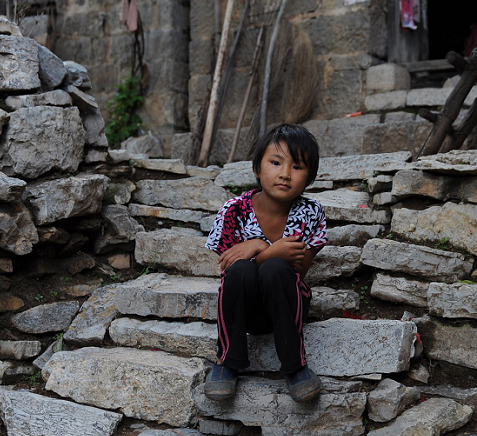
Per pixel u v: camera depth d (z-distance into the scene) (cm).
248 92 523
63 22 645
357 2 501
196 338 248
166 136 588
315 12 520
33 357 272
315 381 203
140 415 229
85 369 241
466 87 356
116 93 621
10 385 260
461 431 213
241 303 203
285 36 513
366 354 224
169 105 587
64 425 229
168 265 312
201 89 576
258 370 233
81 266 314
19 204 275
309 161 209
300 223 219
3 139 289
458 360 238
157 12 590
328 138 489
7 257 278
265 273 199
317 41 519
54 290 297
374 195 316
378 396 212
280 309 199
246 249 210
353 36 504
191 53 581
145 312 269
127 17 557
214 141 530
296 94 502
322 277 282
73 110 314
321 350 228
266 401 214
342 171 347
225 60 561
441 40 821
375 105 495
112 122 596
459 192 276
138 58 594
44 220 284
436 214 278
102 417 227
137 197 357
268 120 532
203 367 235
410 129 448
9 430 238
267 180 208
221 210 225
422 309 257
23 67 304
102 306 289
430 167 283
